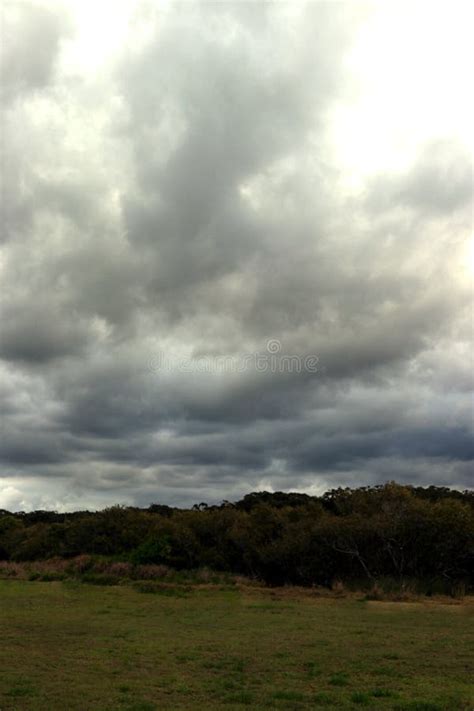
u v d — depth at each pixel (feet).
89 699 32.63
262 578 117.91
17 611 72.54
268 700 32.42
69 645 50.11
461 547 99.66
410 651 47.01
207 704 31.76
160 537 135.23
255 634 55.83
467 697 32.60
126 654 45.98
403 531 102.94
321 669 40.68
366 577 105.09
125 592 94.43
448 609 74.59
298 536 112.37
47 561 148.15
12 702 31.91
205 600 85.30
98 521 162.71
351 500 134.21
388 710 30.07
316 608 76.23
